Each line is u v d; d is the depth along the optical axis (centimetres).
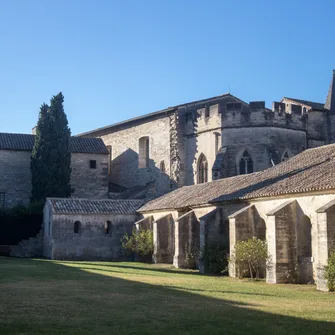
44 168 5684
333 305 1861
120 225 4953
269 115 5091
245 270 3117
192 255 3903
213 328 1364
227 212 3541
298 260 2820
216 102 5956
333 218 2502
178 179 5688
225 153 5103
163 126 6006
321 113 5522
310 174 3038
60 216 4756
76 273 3039
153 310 1641
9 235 5266
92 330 1312
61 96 5872
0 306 1664
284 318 1537
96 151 6419
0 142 6144
